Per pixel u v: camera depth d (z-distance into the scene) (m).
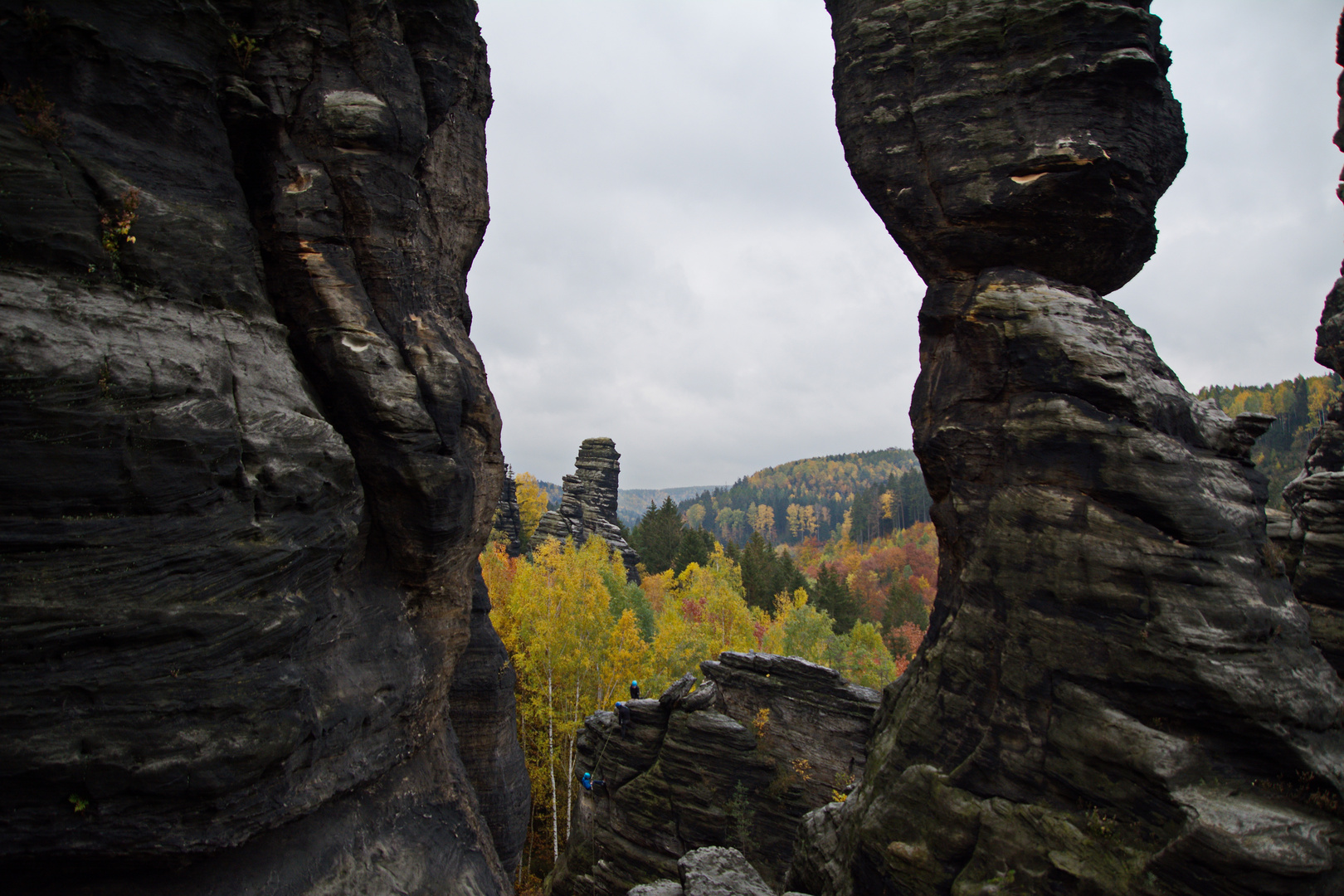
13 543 8.24
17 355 8.35
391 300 13.73
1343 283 25.86
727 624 65.06
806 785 28.31
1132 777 12.30
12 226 8.79
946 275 16.98
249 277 11.70
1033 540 14.27
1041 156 15.13
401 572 14.46
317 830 11.64
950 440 16.12
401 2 14.75
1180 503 12.91
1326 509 21.44
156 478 9.27
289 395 11.74
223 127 12.08
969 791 14.20
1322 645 20.69
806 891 18.03
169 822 9.01
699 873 16.36
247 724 9.57
